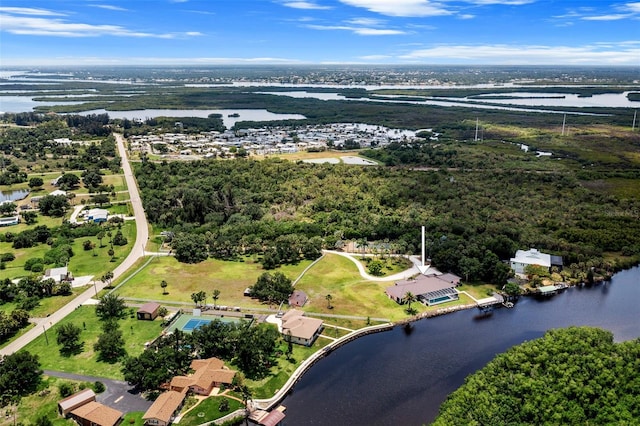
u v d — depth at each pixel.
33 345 143.12
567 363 109.44
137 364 123.69
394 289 175.25
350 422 112.19
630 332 152.88
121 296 175.25
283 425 111.19
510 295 176.12
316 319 151.62
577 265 193.88
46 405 116.06
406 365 134.88
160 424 108.25
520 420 98.19
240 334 135.62
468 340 148.00
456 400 105.19
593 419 96.94
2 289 171.62
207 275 193.75
